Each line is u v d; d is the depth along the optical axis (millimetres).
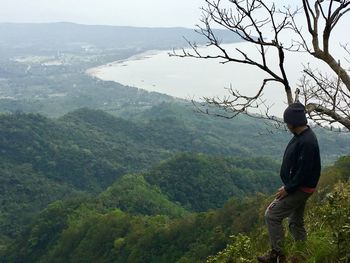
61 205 42375
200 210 48125
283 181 3547
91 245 33562
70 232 36156
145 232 30531
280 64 3617
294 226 3768
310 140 3324
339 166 15711
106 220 34594
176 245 27141
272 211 3561
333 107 3795
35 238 39500
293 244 3779
